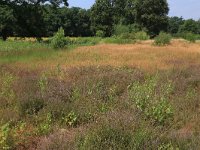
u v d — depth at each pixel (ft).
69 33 400.47
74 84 36.52
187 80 42.68
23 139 22.35
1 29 202.18
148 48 124.16
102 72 47.88
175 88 38.78
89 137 18.99
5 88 37.01
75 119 25.73
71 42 151.02
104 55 88.58
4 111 28.55
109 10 363.97
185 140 20.62
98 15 361.92
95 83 37.63
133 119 21.70
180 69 54.60
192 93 35.73
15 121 26.45
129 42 177.06
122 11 373.61
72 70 50.19
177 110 29.12
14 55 84.48
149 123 22.65
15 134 22.48
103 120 20.97
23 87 37.22
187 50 114.52
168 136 20.99
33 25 201.26
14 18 196.75
